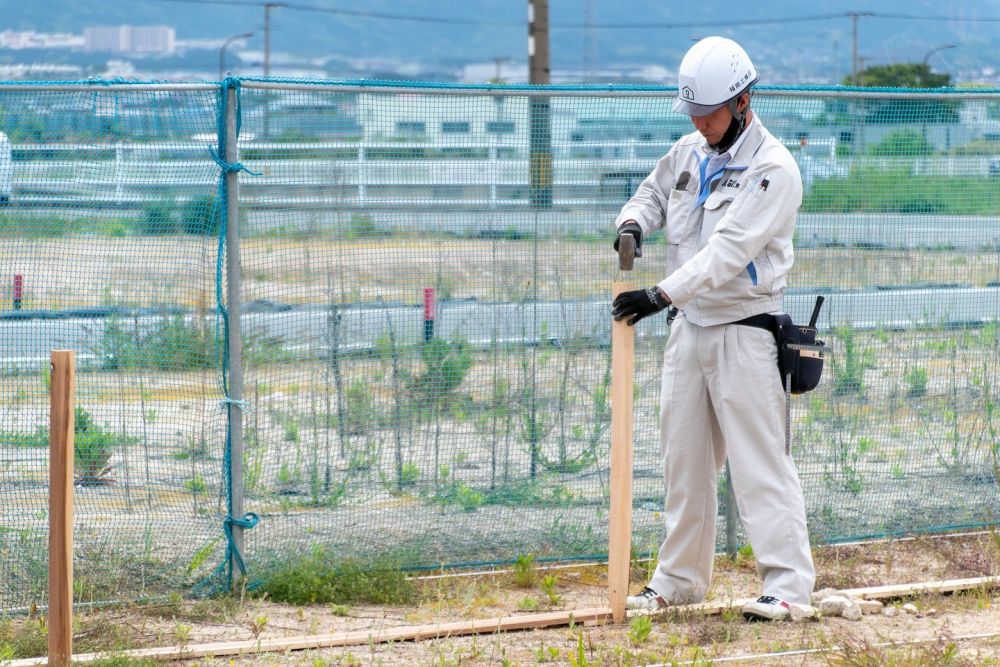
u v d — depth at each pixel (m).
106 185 14.58
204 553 13.59
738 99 11.95
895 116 15.88
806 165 15.69
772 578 12.48
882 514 16.22
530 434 15.48
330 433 15.05
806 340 12.27
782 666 10.95
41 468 16.89
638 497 16.09
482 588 13.70
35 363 16.80
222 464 14.40
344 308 14.86
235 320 13.41
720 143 12.17
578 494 15.52
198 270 15.15
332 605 13.13
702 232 12.25
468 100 14.66
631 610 12.62
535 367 15.45
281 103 14.05
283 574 13.46
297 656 11.48
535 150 15.01
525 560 14.19
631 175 15.30
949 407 16.61
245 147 14.07
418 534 14.81
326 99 14.17
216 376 13.97
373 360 15.08
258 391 14.83
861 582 13.90
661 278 15.82
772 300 12.27
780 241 12.15
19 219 15.34
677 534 12.88
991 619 12.69
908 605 13.02
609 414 15.64
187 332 15.58
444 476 15.30
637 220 12.67
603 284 15.49
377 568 13.85
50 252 15.57
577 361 15.54
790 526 12.34
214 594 13.43
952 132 16.11
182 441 15.70
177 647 11.55
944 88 15.67
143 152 14.26
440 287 15.07
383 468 15.19
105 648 11.43
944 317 16.45
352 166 14.47
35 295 16.20
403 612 13.02
